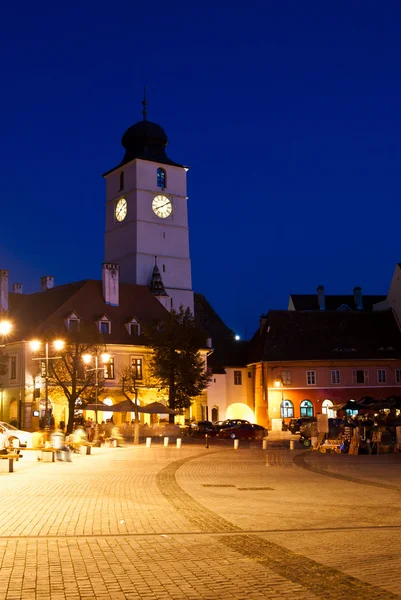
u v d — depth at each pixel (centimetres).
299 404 9369
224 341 10294
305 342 9656
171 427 6738
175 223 11394
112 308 8438
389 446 4459
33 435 4781
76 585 1065
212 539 1425
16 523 1620
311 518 1711
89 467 3322
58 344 5784
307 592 1024
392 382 9612
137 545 1364
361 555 1264
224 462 3634
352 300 12312
